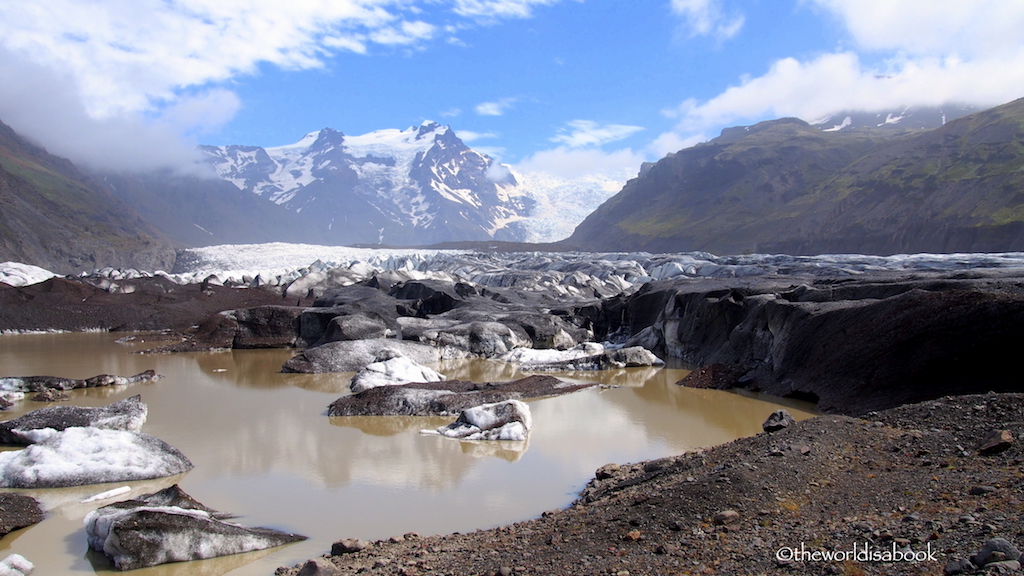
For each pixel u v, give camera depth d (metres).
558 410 19.78
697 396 21.69
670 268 56.16
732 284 32.97
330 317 36.00
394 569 8.73
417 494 12.87
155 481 13.88
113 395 23.03
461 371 27.81
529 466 14.49
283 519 11.76
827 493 9.43
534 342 33.72
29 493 13.20
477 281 64.12
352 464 14.85
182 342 36.59
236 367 29.36
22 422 16.61
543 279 56.66
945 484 9.12
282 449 16.08
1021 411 11.38
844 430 11.96
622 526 9.20
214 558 10.25
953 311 17.03
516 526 10.59
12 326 41.47
